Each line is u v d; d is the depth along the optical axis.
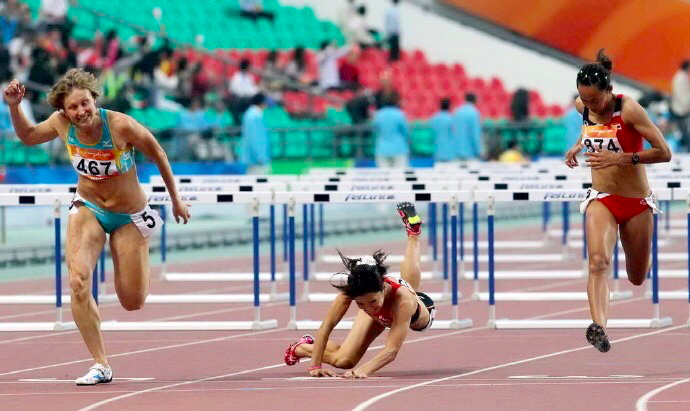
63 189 38.38
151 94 72.88
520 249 60.94
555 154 90.31
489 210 33.56
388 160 72.44
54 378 25.88
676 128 91.06
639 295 41.81
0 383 25.00
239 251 60.16
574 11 103.19
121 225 24.66
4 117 62.47
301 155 77.31
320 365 25.45
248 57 89.81
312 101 84.56
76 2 77.44
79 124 23.42
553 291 43.88
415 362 27.72
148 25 85.81
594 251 24.95
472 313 37.44
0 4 71.25
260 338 32.50
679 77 92.56
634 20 103.69
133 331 34.16
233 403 21.59
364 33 96.62
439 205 81.62
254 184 40.09
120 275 24.73
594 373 25.55
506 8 102.94
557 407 20.77
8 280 47.97
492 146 80.06
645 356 28.38
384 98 72.88
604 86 24.36
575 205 90.00
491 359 28.09
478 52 102.81
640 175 25.31
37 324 34.25
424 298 26.72
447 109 74.56
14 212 66.62
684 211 86.12
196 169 67.44
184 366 27.56
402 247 60.88
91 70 69.38
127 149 24.19
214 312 38.50
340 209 78.75
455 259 33.84
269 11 95.50
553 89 103.31
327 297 40.91
